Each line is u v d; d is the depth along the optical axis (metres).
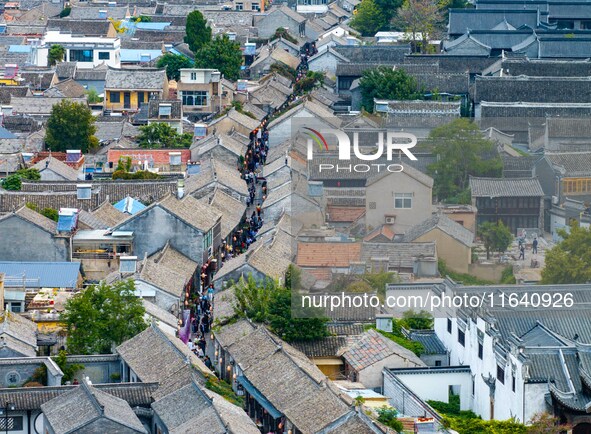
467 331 181.12
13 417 168.50
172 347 177.62
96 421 157.75
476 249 186.38
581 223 188.88
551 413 166.38
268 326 190.62
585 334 180.88
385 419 163.00
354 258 186.75
